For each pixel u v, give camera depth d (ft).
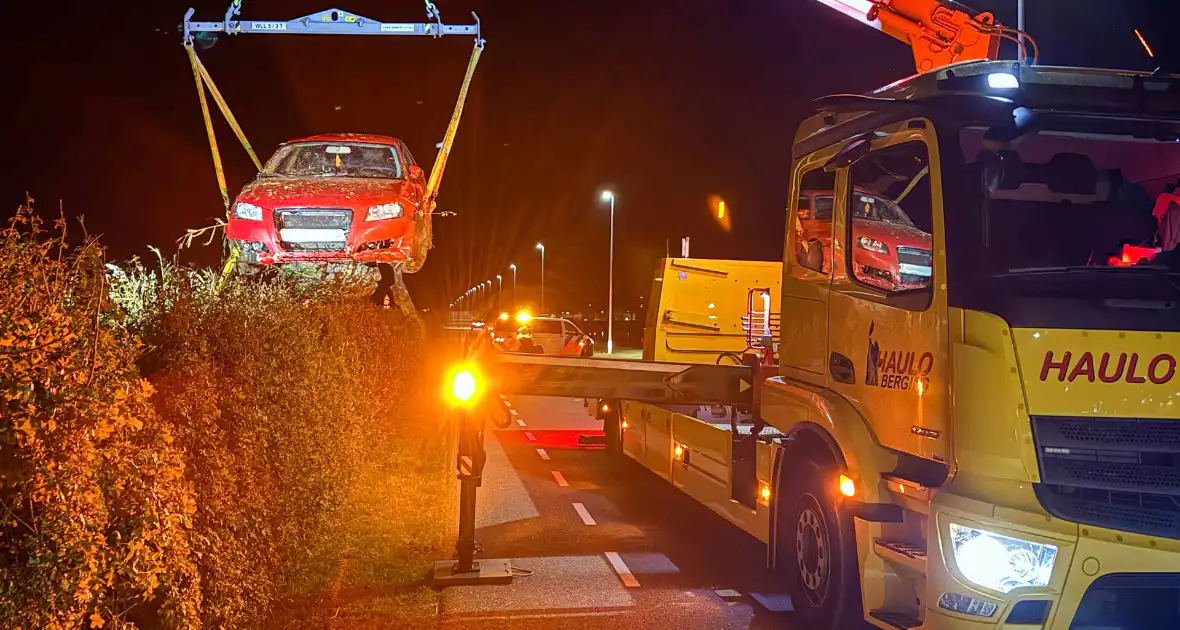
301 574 21.18
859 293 18.54
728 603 22.71
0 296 10.59
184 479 15.20
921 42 31.94
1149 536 13.76
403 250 37.63
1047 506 14.01
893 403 17.12
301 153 42.24
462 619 21.24
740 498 25.75
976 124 16.21
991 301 14.94
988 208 16.21
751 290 42.88
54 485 10.30
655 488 38.65
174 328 16.72
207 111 40.81
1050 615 13.94
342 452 24.91
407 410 41.98
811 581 20.49
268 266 33.42
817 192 21.04
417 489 32.19
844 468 18.42
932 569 14.99
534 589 23.80
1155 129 16.74
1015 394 14.38
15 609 9.82
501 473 42.27
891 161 18.17
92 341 11.80
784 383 21.84
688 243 43.04
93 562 10.65
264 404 19.69
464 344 25.94
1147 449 14.29
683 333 42.65
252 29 40.27
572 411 70.69
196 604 13.34
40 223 12.08
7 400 10.12
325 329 26.55
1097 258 16.53
